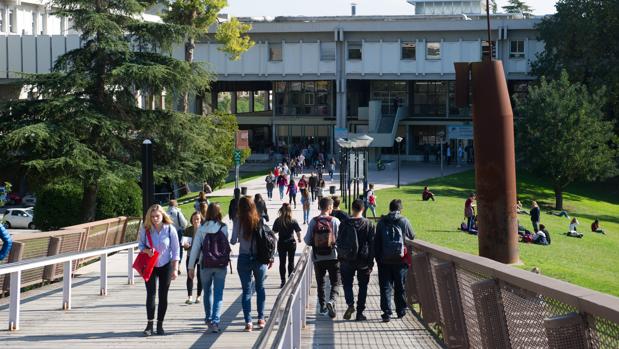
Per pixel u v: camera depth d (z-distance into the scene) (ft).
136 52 139.33
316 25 265.54
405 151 288.10
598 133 199.72
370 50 266.16
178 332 40.98
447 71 263.08
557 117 198.08
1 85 246.06
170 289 60.39
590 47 234.38
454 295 32.78
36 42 245.24
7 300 54.24
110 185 122.83
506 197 79.61
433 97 286.66
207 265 40.24
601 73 233.55
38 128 122.31
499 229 79.71
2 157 127.34
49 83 132.98
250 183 215.31
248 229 41.06
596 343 16.03
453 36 262.47
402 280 45.14
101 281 56.75
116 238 91.66
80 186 125.29
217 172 144.87
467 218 129.49
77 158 122.01
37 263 43.73
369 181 213.25
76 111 129.29
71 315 46.91
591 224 162.81
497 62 79.41
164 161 138.92
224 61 269.85
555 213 184.24
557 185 201.16
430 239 118.73
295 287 29.66
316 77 268.82
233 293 58.65
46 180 125.49
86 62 135.44
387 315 44.86
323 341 38.52
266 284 65.21
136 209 131.44
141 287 61.77
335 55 267.59
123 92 135.33
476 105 79.56
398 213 45.11
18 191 220.23
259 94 577.43
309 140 296.51
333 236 47.44
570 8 238.48
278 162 277.03
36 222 124.98
